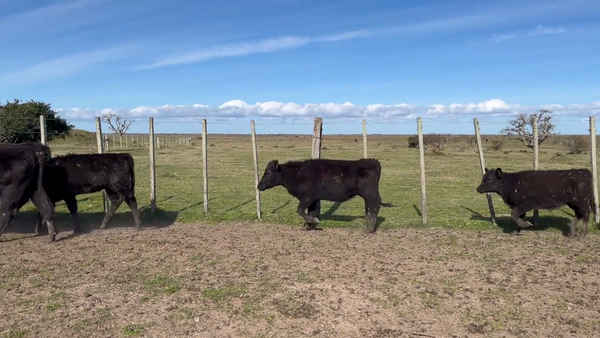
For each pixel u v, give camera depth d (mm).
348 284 6984
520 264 8094
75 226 10617
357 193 10695
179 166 29406
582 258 8422
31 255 8562
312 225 11062
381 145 68000
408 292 6664
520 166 28172
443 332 5449
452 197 16641
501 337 5336
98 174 10383
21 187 9188
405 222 11859
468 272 7625
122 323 5633
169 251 8875
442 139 55750
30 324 5590
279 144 73875
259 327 5547
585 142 48375
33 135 24438
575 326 5605
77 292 6637
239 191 18234
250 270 7672
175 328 5512
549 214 12867
